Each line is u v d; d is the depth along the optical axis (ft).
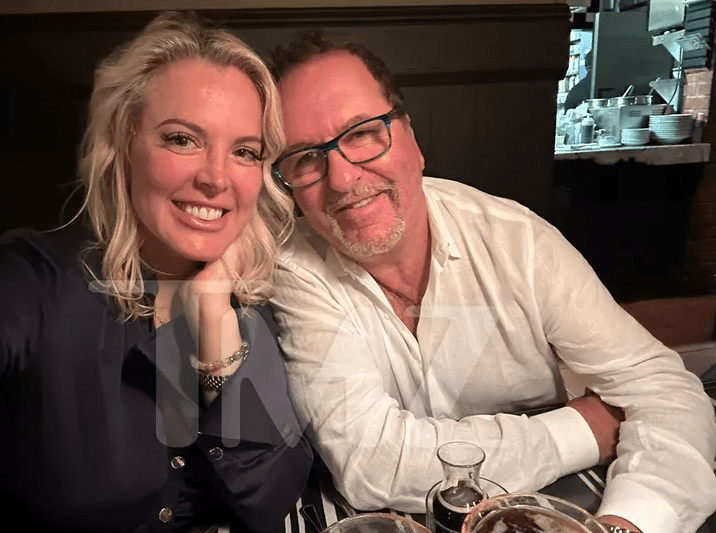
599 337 2.99
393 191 2.76
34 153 2.45
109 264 2.49
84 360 2.52
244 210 2.52
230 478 2.49
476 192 3.01
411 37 2.58
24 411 2.51
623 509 2.36
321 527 2.46
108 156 2.37
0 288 2.46
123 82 2.26
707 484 2.49
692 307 3.27
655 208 3.20
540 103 2.90
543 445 2.66
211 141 2.32
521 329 3.09
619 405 2.91
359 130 2.60
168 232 2.43
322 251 2.86
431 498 2.20
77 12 2.35
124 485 2.54
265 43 2.37
